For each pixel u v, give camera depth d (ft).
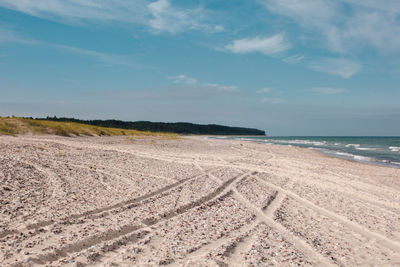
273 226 25.27
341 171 63.82
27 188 33.27
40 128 128.77
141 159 68.13
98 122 411.54
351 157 108.06
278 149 137.28
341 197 38.42
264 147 149.59
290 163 75.10
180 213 28.04
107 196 32.76
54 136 121.60
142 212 27.37
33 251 17.67
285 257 18.84
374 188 45.39
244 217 27.30
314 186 45.24
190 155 85.30
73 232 21.31
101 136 154.10
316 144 238.07
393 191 43.75
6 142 76.74
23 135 113.19
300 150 137.80
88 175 43.83
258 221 26.48
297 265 17.80
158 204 30.48
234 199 34.40
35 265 16.05
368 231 25.52
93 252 17.94
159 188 37.88
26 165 45.34
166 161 67.97
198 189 38.63
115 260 17.13
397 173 64.44
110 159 63.21
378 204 35.70
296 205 33.35
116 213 26.84
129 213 26.94
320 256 19.57
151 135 233.96
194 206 30.71
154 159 70.08
